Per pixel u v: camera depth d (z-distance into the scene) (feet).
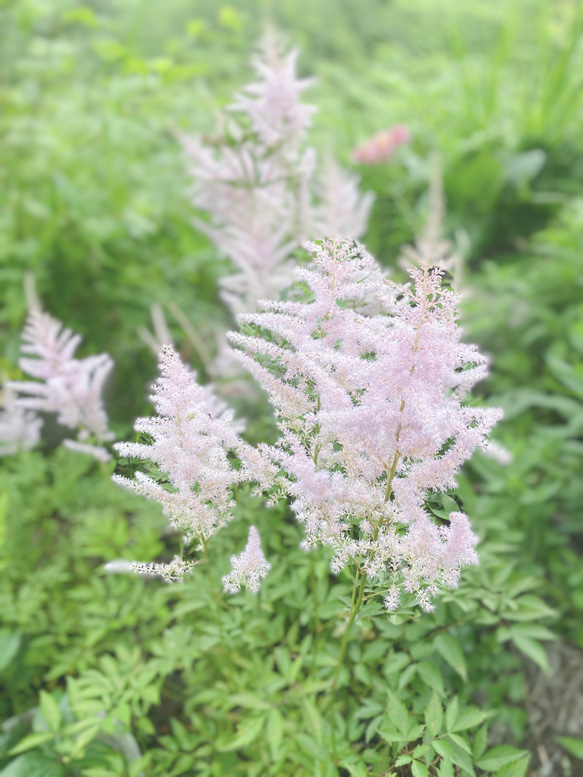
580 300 3.89
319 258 1.42
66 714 2.11
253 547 1.43
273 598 1.97
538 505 2.89
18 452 2.96
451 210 4.90
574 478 3.09
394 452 1.34
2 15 5.05
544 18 5.58
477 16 7.20
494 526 2.42
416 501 1.31
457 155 4.93
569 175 5.03
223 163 2.61
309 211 2.55
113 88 3.76
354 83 6.33
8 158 4.31
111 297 4.01
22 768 1.93
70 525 3.05
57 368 2.19
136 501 2.58
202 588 2.01
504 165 4.87
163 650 2.07
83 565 2.70
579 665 2.59
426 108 5.68
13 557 2.63
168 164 4.18
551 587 2.78
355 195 2.85
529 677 2.53
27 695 2.44
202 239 4.29
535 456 2.91
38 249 3.81
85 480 2.93
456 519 1.26
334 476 1.32
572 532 3.11
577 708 2.45
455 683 2.08
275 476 1.49
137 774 1.92
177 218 4.26
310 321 1.43
